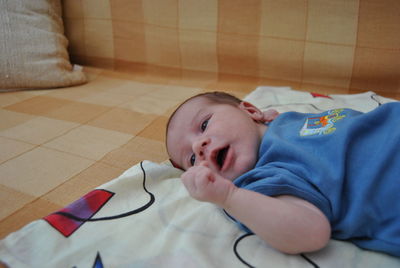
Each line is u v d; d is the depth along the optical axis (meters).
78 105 1.30
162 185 0.79
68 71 1.52
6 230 0.67
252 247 0.61
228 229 0.65
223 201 0.60
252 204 0.58
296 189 0.61
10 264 0.56
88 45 1.80
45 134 1.07
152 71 1.73
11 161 0.92
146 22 1.66
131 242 0.61
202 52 1.61
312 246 0.57
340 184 0.62
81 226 0.65
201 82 1.62
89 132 1.09
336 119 0.75
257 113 0.91
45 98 1.36
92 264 0.57
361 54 1.37
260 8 1.46
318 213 0.59
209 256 0.58
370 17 1.32
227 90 1.49
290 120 0.86
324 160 0.65
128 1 1.65
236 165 0.74
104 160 0.93
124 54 1.75
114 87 1.53
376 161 0.63
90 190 0.80
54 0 1.61
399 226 0.60
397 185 0.60
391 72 1.35
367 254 0.62
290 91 1.33
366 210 0.61
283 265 0.57
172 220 0.68
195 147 0.76
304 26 1.42
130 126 1.14
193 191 0.60
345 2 1.33
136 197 0.74
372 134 0.68
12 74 1.37
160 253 0.58
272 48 1.49
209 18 1.55
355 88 1.43
